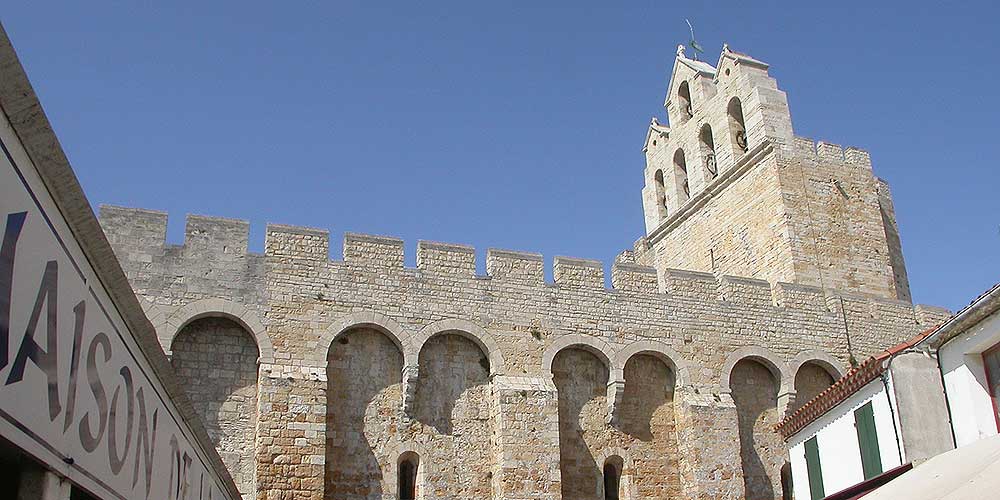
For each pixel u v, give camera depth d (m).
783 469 37.62
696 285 38.91
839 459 26.77
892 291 44.28
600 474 34.78
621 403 35.88
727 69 48.88
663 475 35.59
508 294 35.28
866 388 24.75
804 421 29.16
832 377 39.72
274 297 32.00
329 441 31.58
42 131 8.69
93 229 10.20
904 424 22.34
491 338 34.38
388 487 31.75
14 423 8.56
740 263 45.94
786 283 40.56
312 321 32.19
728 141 48.09
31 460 9.23
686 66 53.16
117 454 12.01
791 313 39.72
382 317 33.19
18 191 8.58
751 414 38.00
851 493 24.89
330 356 32.53
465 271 35.00
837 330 40.19
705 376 37.03
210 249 31.80
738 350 38.03
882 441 23.95
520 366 34.44
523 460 32.81
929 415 22.22
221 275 31.61
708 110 50.28
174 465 15.84
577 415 35.28
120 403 12.09
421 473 32.31
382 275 33.75
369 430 32.22
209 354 31.09
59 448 9.78
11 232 8.45
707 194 48.78
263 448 29.95
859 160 46.41
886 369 23.36
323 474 30.33
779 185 44.06
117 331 11.82
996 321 20.50
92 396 10.85
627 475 35.06
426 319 33.75
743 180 46.59
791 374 38.50
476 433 33.50
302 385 31.05
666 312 37.50
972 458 17.11
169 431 15.31
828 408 27.17
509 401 33.41
